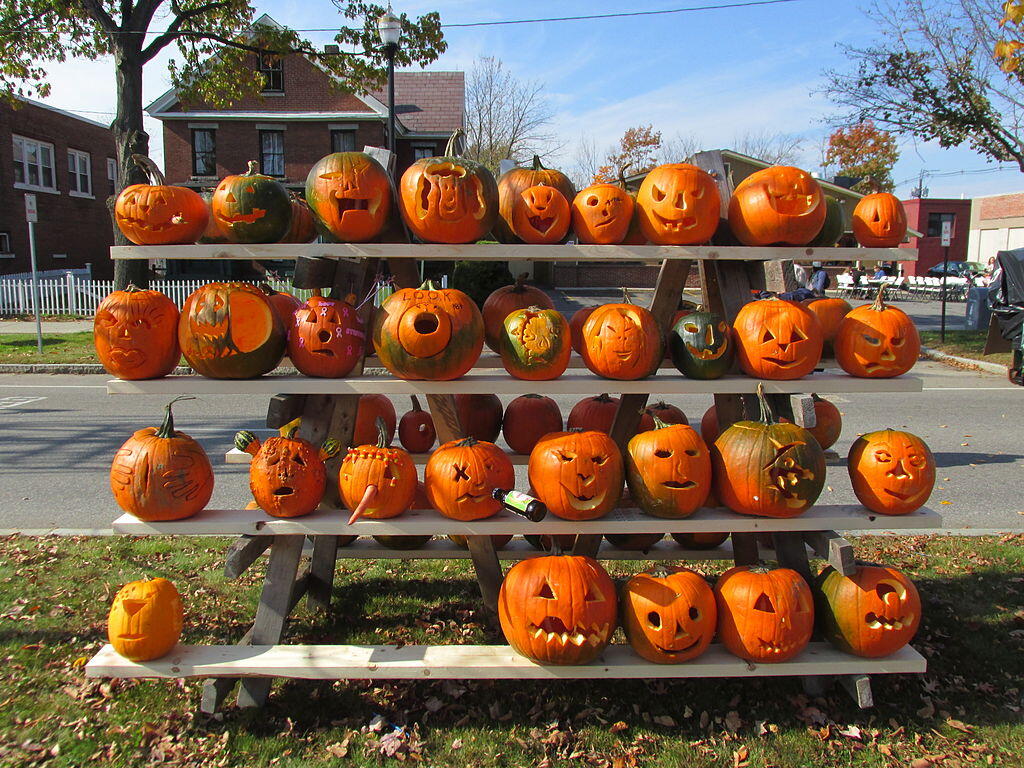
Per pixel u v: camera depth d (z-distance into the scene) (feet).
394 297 9.46
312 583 11.93
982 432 25.50
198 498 9.27
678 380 9.52
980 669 10.18
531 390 9.36
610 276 77.97
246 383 9.16
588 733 8.77
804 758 8.38
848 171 126.62
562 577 8.58
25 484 19.07
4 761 8.18
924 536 15.23
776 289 11.84
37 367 38.70
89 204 87.92
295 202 11.52
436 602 12.32
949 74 45.19
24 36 47.34
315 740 8.64
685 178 9.73
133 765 8.21
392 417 12.68
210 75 55.11
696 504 9.30
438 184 9.29
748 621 8.78
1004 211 130.11
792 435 9.21
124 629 8.70
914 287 95.35
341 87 55.26
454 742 8.59
